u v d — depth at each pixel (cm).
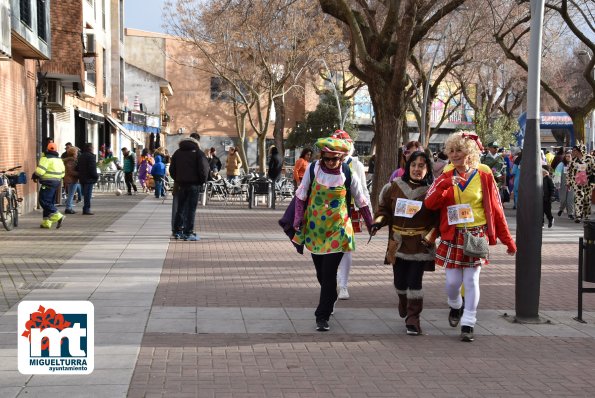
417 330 663
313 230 671
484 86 3909
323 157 667
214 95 5356
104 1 3469
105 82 3544
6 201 1357
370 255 1174
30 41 1595
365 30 1655
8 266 951
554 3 2295
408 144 808
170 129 5316
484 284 943
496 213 656
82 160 1764
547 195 1708
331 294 673
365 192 818
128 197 2572
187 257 1094
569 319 747
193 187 1288
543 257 1208
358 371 551
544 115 3716
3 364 531
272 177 2212
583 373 562
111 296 781
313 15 3098
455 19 2597
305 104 5175
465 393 508
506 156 2541
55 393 475
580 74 4106
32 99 1919
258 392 495
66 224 1520
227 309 742
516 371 563
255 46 3144
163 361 559
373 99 1631
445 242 655
